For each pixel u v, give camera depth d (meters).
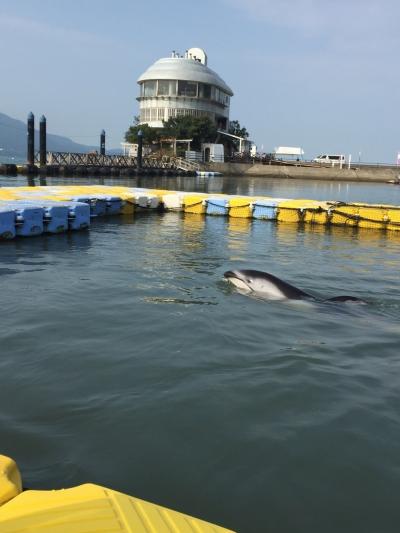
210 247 12.79
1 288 7.80
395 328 6.59
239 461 3.41
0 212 12.28
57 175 50.19
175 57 92.31
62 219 14.25
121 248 12.07
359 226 18.50
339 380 4.80
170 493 3.07
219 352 5.40
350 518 2.91
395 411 4.20
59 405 4.10
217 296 7.74
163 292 7.84
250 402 4.26
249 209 20.14
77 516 2.14
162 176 65.06
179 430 3.77
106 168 55.62
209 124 83.88
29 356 5.09
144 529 2.11
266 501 3.03
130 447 3.53
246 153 91.38
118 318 6.42
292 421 3.97
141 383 4.55
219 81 92.75
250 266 10.45
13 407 4.05
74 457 3.39
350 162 87.69
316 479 3.25
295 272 10.12
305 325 6.53
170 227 16.64
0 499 2.25
